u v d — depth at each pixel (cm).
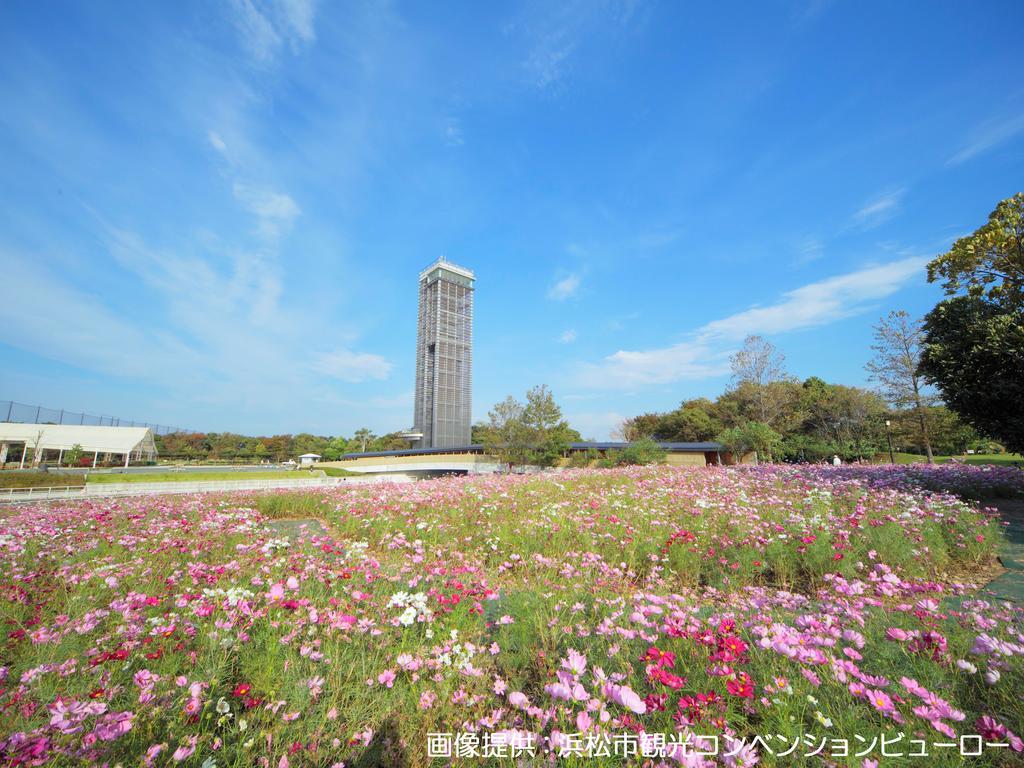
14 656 279
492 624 350
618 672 249
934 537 564
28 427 4997
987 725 183
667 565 523
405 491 1173
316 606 350
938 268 1238
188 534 664
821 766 181
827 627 283
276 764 191
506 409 3169
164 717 207
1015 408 1000
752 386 3334
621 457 2888
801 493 896
